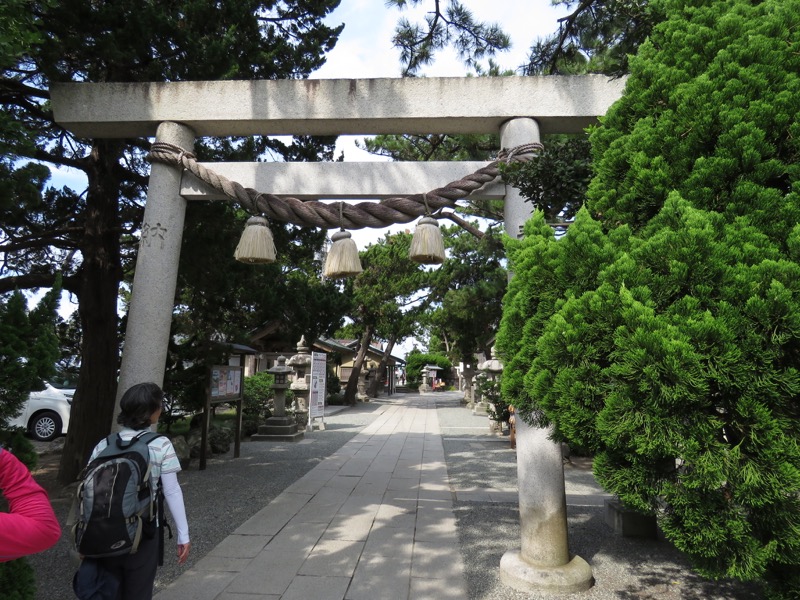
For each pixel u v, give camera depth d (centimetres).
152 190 390
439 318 1984
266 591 310
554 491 327
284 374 1088
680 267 175
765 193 188
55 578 326
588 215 218
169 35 472
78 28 432
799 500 165
